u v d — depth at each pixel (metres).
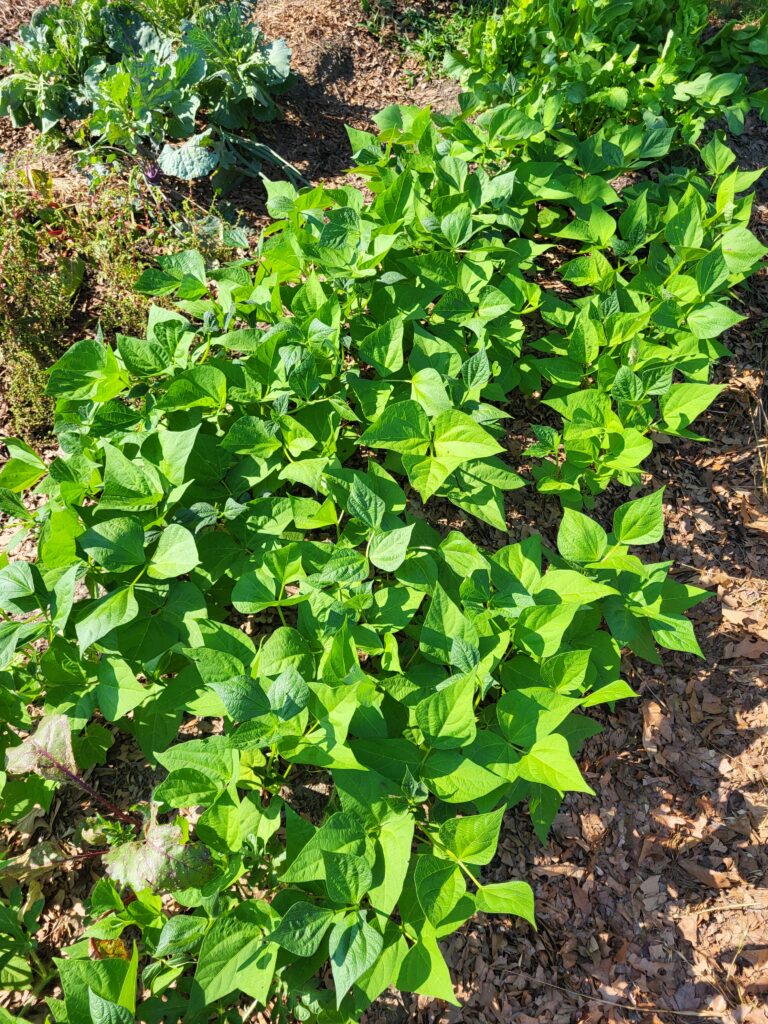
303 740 2.10
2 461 3.45
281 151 4.83
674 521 3.52
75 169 4.43
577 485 3.23
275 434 2.79
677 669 3.11
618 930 2.51
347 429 3.18
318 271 3.44
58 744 2.22
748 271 3.86
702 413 3.90
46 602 2.39
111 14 4.65
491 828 2.00
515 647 2.50
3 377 3.70
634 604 2.80
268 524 2.70
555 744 2.19
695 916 2.55
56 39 4.55
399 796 2.09
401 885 1.86
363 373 3.46
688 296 3.64
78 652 2.40
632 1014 2.36
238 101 4.63
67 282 3.86
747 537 3.48
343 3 5.80
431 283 3.46
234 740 2.03
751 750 2.90
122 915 2.04
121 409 2.82
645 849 2.67
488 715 2.50
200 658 2.22
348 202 3.64
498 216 3.55
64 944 2.30
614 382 3.25
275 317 3.17
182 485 2.49
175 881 1.97
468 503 2.95
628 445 3.14
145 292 3.26
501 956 2.43
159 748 2.40
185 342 2.96
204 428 2.96
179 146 4.38
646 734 2.93
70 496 2.55
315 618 2.38
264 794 2.56
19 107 4.58
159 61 4.55
